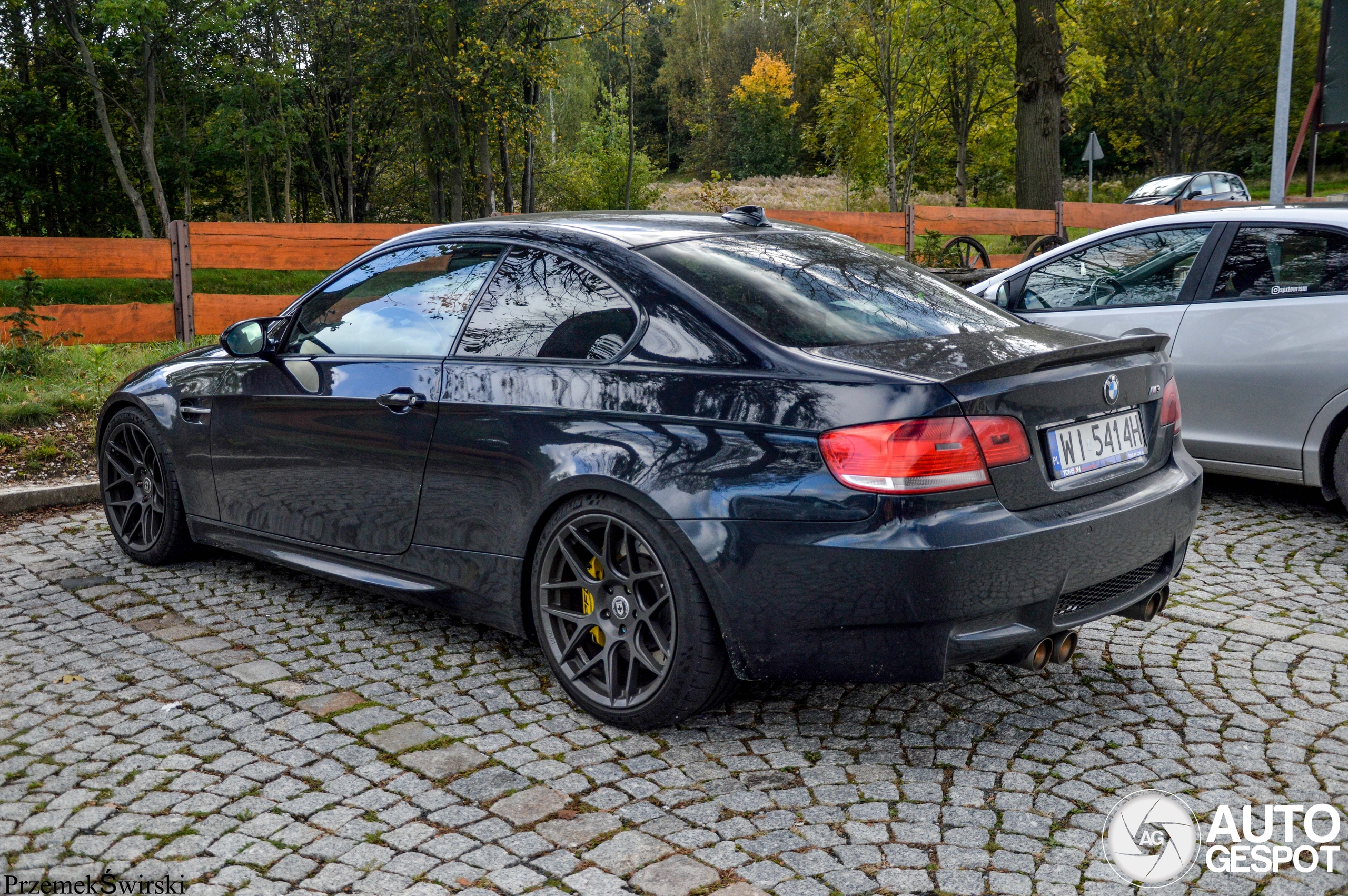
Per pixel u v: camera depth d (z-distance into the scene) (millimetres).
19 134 28797
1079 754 2867
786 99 61688
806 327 2922
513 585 3232
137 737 2965
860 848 2398
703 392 2812
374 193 34344
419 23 24703
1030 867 2316
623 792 2666
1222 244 5445
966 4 21984
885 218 13141
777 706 3193
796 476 2623
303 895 2209
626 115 41094
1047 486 2746
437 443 3365
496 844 2414
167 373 4484
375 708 3172
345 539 3750
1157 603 3215
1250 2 36875
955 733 3006
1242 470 5340
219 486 4223
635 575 2928
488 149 26031
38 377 7922
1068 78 18266
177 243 9297
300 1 28000
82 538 5070
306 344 3949
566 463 2988
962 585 2531
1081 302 5934
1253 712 3121
